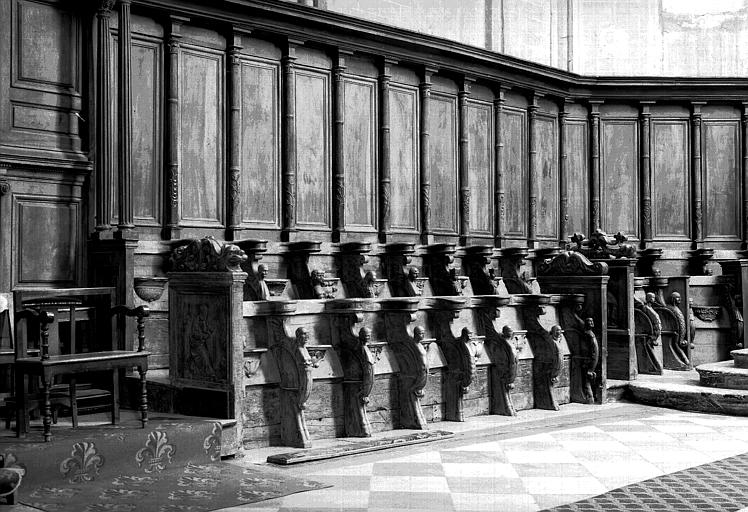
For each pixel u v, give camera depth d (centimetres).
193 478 530
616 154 1203
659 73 1353
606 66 1348
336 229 939
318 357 657
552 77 1138
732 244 1202
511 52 1260
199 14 818
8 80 679
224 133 852
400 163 1005
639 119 1202
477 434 705
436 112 1042
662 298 1021
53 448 501
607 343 934
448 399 769
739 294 1043
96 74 727
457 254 998
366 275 868
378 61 984
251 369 636
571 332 878
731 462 602
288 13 874
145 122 789
